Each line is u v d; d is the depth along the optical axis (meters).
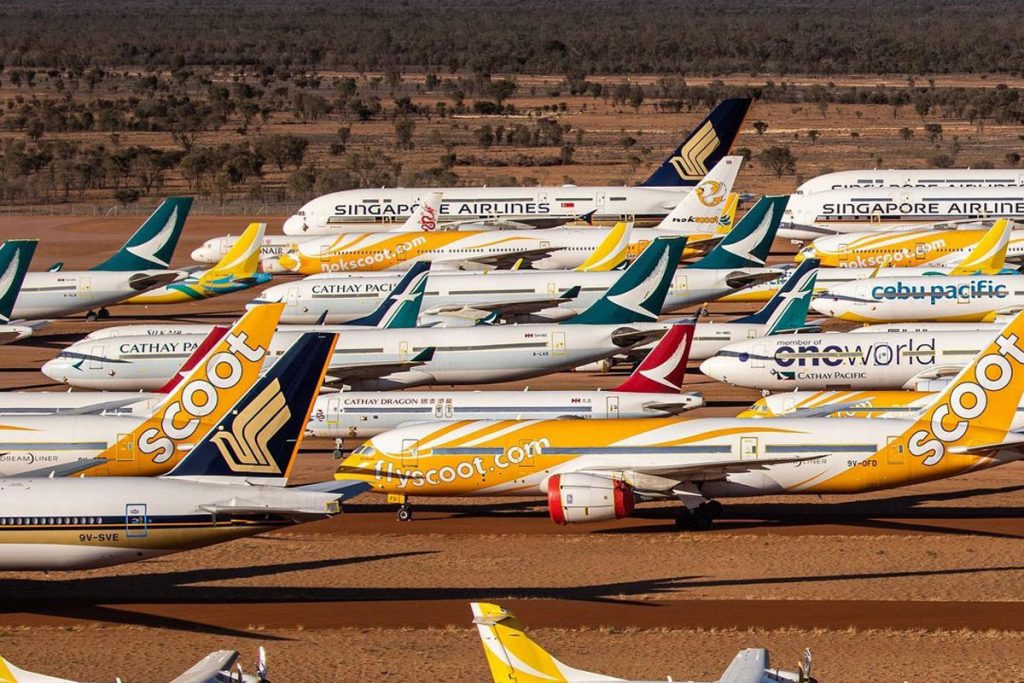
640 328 120.94
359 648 63.59
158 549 65.12
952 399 81.50
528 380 129.75
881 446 81.69
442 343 117.44
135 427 84.94
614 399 93.12
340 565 77.38
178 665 61.25
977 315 145.38
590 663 61.38
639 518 86.62
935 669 60.84
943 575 74.94
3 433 84.12
